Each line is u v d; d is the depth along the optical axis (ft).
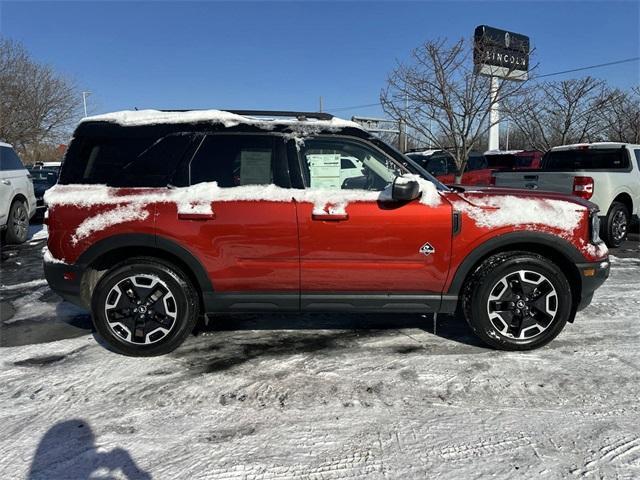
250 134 11.88
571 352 12.16
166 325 11.95
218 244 11.52
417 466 7.90
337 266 11.61
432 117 39.14
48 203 11.71
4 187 26.63
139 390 10.47
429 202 11.51
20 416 9.48
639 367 11.32
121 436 8.80
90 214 11.55
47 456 8.23
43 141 101.19
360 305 11.99
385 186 11.95
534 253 11.91
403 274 11.68
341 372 11.20
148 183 11.75
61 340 13.35
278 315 15.11
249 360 11.91
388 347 12.60
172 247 11.50
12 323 14.78
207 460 8.09
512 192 12.41
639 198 27.12
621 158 26.96
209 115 11.98
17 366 11.72
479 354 12.09
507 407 9.65
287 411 9.59
